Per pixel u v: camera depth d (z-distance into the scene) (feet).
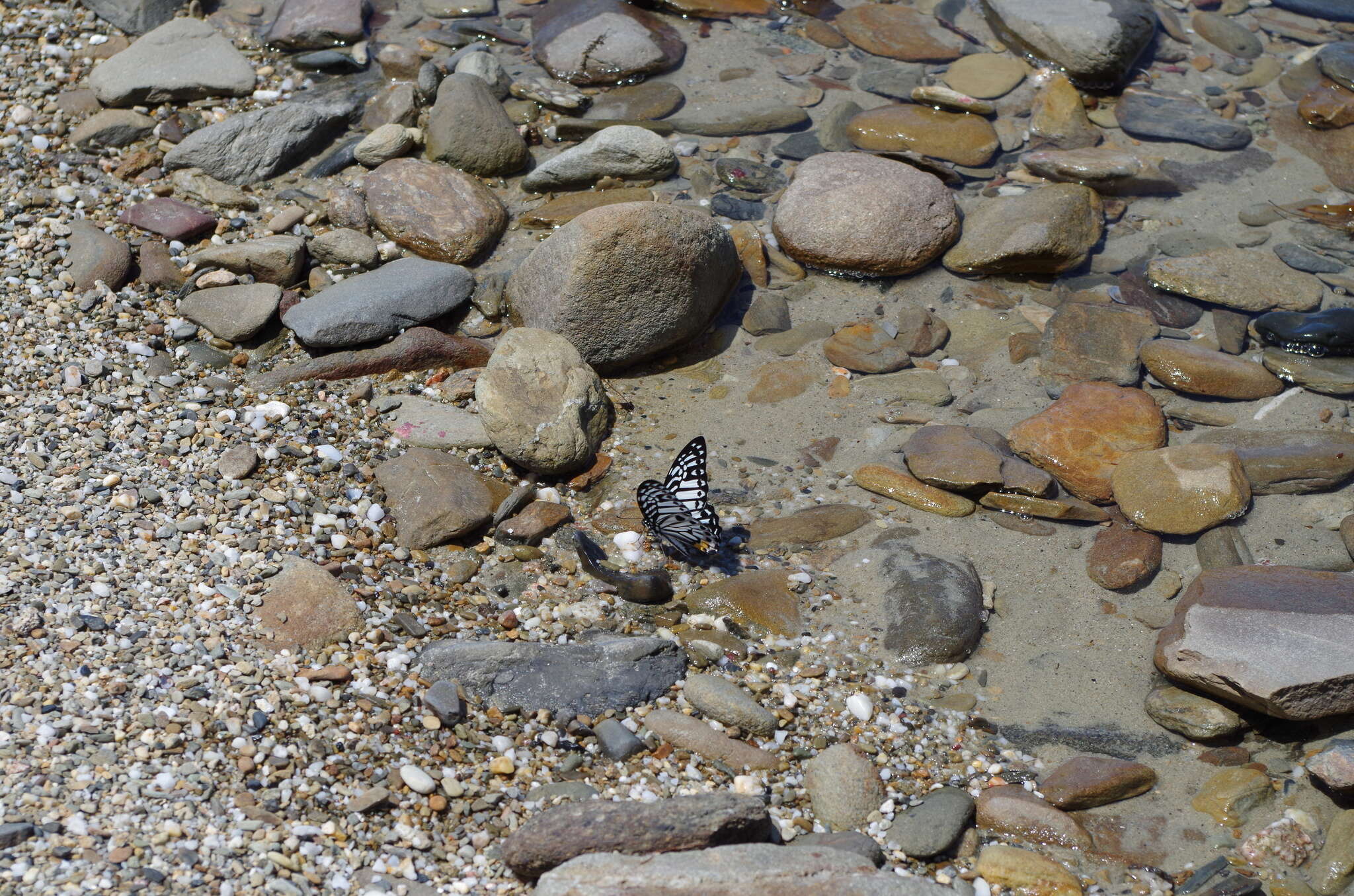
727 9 29.91
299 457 18.43
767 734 15.15
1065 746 15.25
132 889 11.46
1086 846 13.96
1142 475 18.40
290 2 28.17
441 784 13.70
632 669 15.40
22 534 15.97
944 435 19.34
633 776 14.33
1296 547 17.69
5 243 21.65
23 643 14.23
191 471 17.84
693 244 20.26
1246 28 29.86
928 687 15.97
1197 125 26.53
